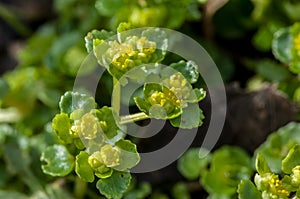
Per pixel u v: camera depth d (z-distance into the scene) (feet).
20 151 1.21
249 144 1.20
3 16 1.42
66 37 1.30
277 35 1.16
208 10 1.26
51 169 1.05
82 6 1.35
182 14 1.18
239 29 1.32
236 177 1.15
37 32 1.41
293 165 0.99
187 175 1.18
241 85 1.30
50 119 1.27
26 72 1.29
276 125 1.19
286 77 1.23
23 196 1.19
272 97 1.20
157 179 1.21
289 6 1.27
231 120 1.21
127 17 1.17
